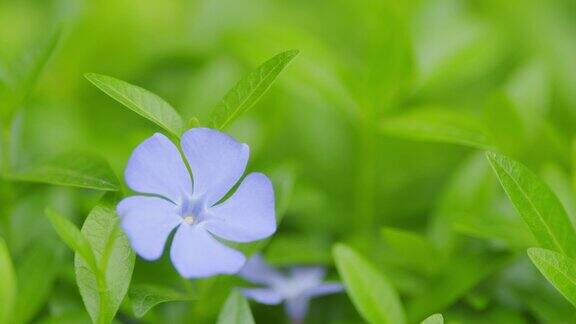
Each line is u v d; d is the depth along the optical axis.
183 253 0.31
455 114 0.37
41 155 0.41
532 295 0.37
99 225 0.32
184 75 0.46
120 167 0.40
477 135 0.36
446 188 0.41
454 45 0.44
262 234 0.32
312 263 0.38
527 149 0.41
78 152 0.34
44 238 0.36
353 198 0.44
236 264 0.31
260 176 0.32
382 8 0.39
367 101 0.39
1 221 0.37
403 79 0.39
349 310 0.38
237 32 0.42
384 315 0.34
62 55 0.44
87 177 0.34
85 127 0.42
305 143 0.44
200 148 0.32
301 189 0.41
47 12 0.47
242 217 0.32
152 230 0.31
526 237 0.36
